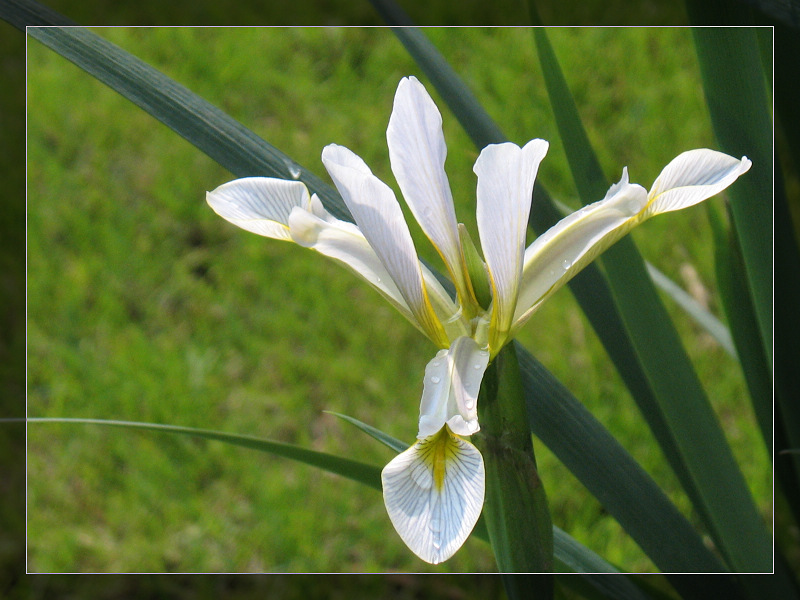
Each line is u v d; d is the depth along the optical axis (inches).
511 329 15.5
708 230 30.8
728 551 18.0
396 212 15.2
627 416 26.4
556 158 33.7
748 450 25.4
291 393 29.0
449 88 17.7
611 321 17.8
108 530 26.1
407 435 27.1
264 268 32.3
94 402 28.8
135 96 16.8
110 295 31.9
